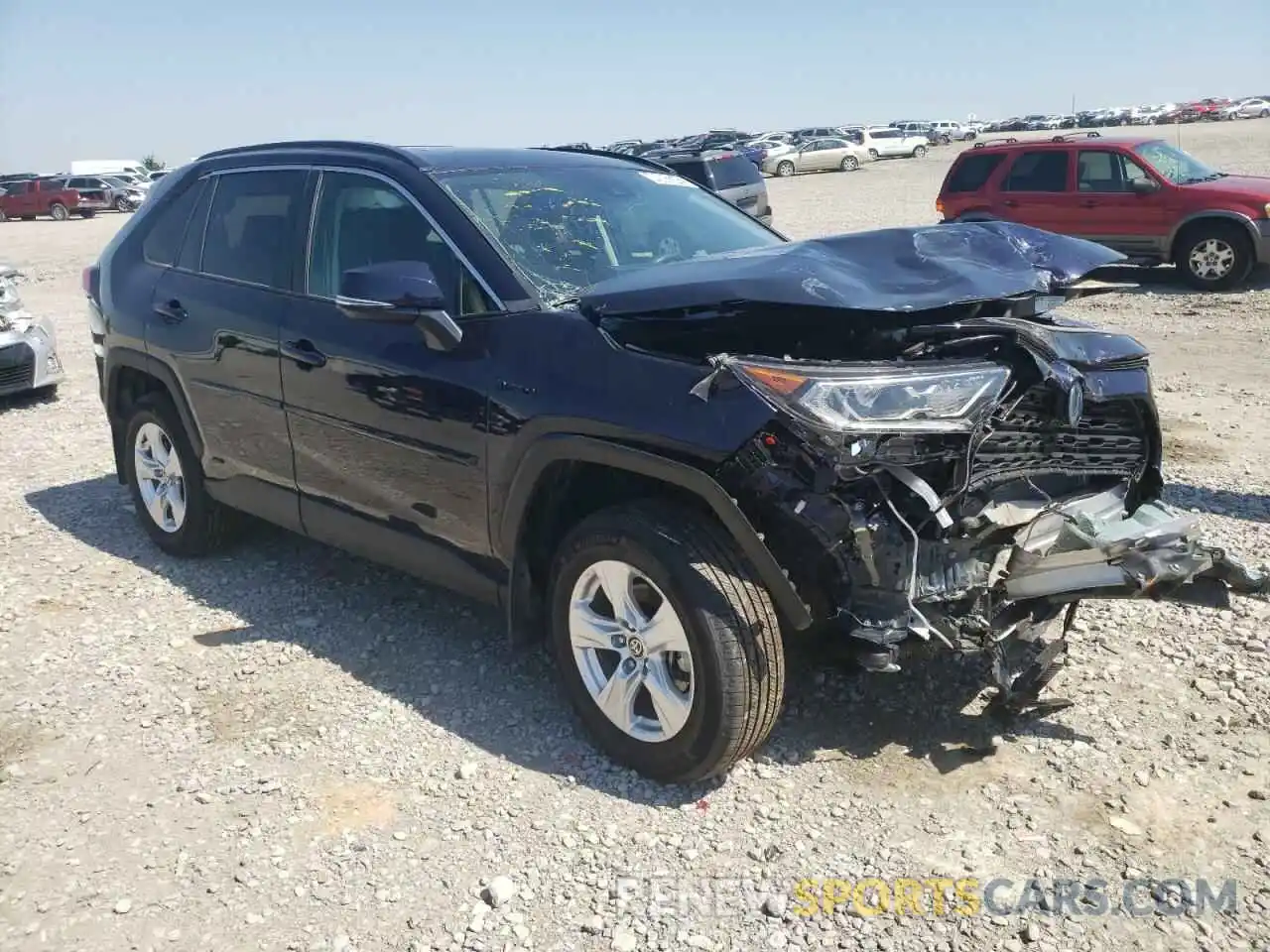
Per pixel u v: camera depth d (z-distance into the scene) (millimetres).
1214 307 12227
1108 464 3613
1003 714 3641
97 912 2895
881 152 51719
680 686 3254
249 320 4551
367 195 4234
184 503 5285
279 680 4129
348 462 4191
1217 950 2627
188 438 5105
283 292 4469
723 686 3072
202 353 4805
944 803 3225
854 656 3123
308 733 3748
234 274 4770
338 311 4188
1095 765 3377
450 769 3506
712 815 3215
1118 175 14180
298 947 2758
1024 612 3404
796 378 2893
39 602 4938
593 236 4090
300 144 4754
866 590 3082
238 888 2982
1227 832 3043
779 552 3090
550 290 3707
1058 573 3246
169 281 5109
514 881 2973
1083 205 14344
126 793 3430
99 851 3150
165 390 5297
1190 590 3424
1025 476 3369
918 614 3061
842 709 3750
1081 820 3119
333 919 2852
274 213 4633
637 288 3318
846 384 2885
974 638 3227
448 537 3873
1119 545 3217
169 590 5035
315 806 3334
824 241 3453
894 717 3691
